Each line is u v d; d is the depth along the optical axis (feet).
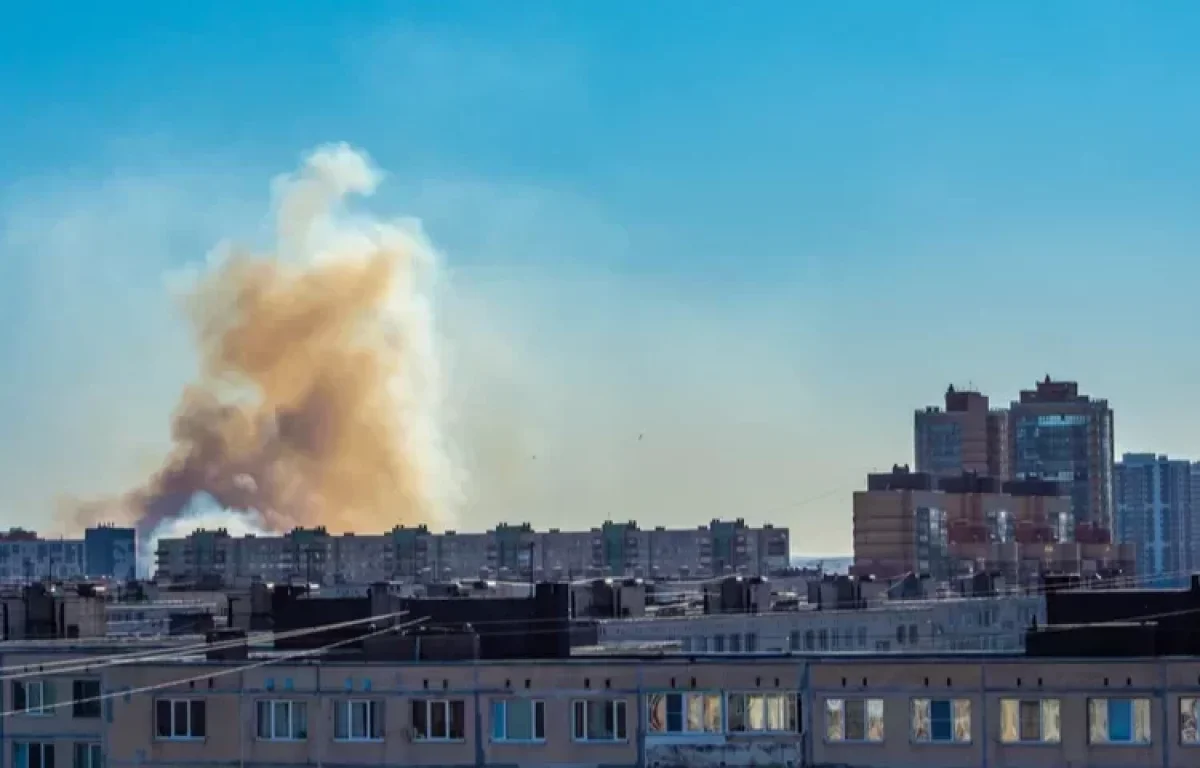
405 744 442.91
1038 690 417.28
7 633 563.48
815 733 427.33
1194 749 410.72
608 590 645.10
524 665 438.81
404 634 460.96
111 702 461.78
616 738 435.12
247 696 452.76
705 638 608.60
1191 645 444.96
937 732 422.41
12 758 480.23
